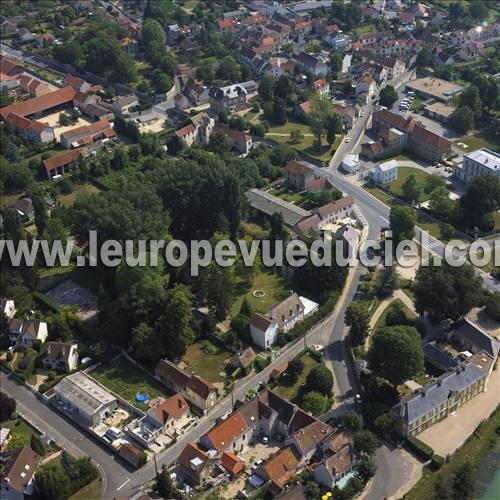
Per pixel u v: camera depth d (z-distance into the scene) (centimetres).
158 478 19888
